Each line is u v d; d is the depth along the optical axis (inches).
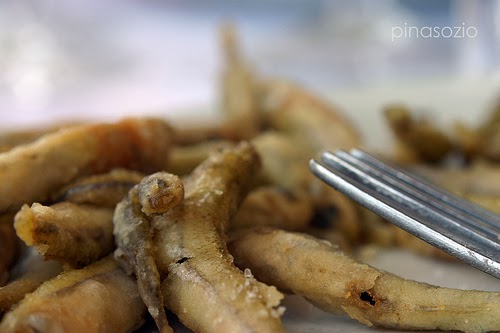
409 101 13.2
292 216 8.0
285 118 11.4
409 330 6.0
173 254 5.9
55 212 6.2
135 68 21.4
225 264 5.8
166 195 5.9
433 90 13.5
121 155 7.7
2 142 9.0
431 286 6.0
